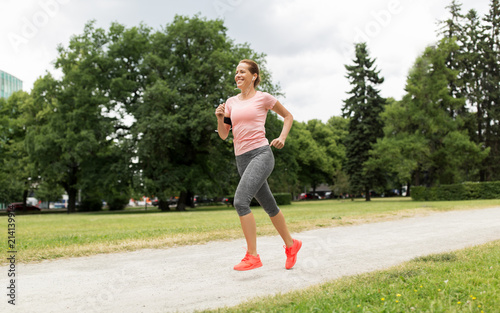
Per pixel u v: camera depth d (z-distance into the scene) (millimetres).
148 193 30938
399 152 35219
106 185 32094
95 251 6188
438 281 3508
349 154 43000
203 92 31328
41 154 31578
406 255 5492
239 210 3914
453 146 34594
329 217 12406
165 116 28344
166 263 5160
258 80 4211
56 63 32594
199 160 36094
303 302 3000
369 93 43250
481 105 39312
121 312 3061
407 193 59688
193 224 11664
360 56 44031
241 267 3902
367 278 3844
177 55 32969
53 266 5082
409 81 36781
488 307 2770
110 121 32219
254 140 3973
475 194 31891
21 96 42750
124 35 32594
